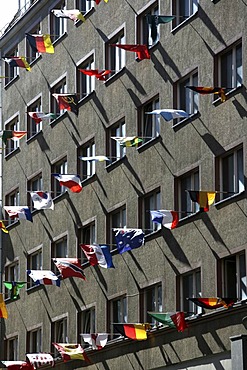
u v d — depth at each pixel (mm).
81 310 79750
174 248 67312
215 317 62219
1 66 98875
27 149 91750
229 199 61906
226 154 63094
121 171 74938
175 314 62000
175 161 68062
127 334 65875
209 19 65125
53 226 85562
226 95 63000
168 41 69812
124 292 73250
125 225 74875
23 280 90500
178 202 67938
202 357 63500
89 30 81562
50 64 88250
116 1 77438
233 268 61969
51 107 87750
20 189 92688
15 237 92875
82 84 82812
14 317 91688
